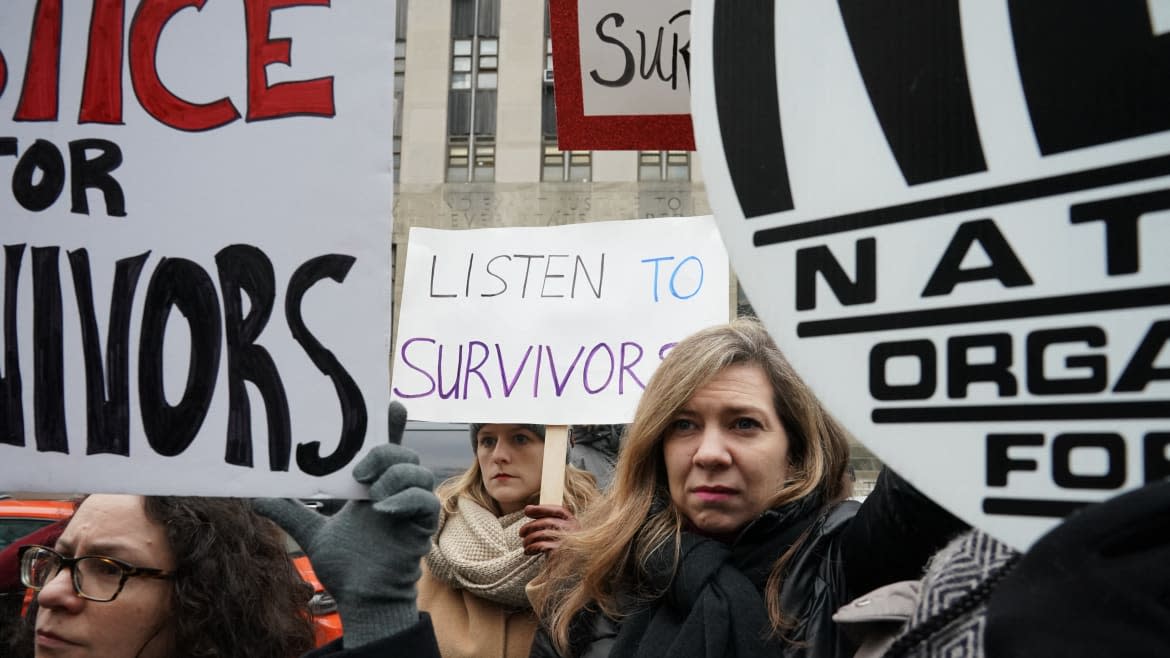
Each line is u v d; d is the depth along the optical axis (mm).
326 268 1336
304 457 1300
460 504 2736
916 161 741
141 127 1418
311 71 1374
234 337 1345
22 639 1675
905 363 729
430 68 17297
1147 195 630
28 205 1429
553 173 16906
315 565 1259
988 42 711
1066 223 663
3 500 4809
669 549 1656
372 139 1350
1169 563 509
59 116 1436
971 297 702
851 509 1626
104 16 1438
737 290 10047
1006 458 673
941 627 922
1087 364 646
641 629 1653
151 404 1356
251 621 1484
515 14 17297
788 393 1683
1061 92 673
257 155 1375
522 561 2447
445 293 2943
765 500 1642
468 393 2811
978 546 970
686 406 1675
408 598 1241
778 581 1577
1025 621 538
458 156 17125
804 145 809
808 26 819
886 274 746
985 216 701
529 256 2916
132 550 1421
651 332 2723
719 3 877
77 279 1400
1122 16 652
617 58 2178
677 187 16547
